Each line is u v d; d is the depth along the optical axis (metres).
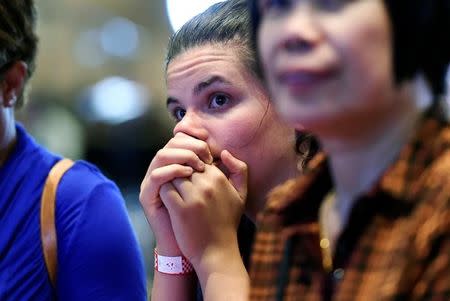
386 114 1.89
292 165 2.83
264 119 2.79
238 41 2.79
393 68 1.85
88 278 3.17
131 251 3.26
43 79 12.27
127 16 13.05
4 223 3.20
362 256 1.89
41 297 3.16
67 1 12.81
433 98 1.95
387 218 1.90
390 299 1.79
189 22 2.93
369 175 1.96
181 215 2.68
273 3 1.94
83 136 10.42
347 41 1.82
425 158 1.88
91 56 12.66
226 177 2.78
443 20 1.88
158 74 12.73
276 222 2.19
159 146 10.65
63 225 3.19
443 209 1.80
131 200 9.52
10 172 3.27
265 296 2.14
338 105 1.84
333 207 2.10
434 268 1.80
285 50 1.87
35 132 9.52
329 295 2.00
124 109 10.60
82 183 3.26
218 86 2.80
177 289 2.82
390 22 1.84
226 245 2.68
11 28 3.23
